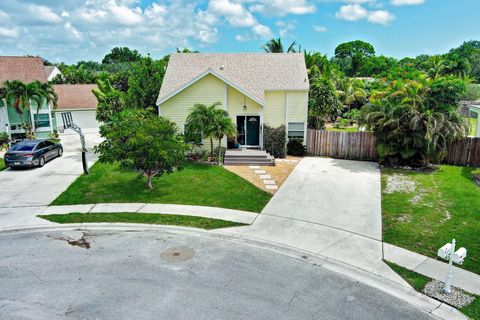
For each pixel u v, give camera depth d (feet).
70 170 64.95
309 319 23.93
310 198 49.08
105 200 47.70
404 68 213.25
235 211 44.01
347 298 26.43
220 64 83.41
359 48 350.23
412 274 29.60
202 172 62.18
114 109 84.58
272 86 76.64
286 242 35.63
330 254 33.17
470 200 47.19
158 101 73.31
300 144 78.13
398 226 39.34
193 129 66.90
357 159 75.92
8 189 53.06
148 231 38.34
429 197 48.80
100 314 24.27
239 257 32.63
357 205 46.26
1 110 97.91
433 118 62.08
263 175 61.11
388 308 25.27
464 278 28.91
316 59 148.46
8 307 24.95
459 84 62.80
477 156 67.21
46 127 106.32
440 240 35.76
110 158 47.75
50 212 43.45
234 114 76.13
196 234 37.63
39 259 31.99
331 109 101.96
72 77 192.24
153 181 56.54
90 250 33.81
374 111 66.95
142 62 90.22
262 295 26.63
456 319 24.17
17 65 102.94
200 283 28.17
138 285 27.81
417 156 66.74
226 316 24.09
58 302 25.57
